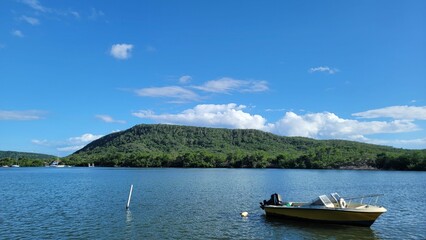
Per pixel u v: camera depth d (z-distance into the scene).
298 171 198.38
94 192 70.25
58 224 37.16
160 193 67.19
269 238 31.78
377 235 32.72
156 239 31.31
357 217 34.81
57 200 56.78
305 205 38.06
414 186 86.38
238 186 84.81
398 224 37.22
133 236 32.31
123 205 50.41
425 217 41.16
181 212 44.28
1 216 41.84
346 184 93.50
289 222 38.00
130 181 105.50
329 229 34.84
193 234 33.06
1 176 148.62
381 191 72.81
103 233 33.34
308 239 31.42
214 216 41.62
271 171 198.38
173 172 183.38
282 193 68.50
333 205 37.03
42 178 129.50
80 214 42.94
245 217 40.81
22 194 67.06
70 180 114.19
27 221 38.75
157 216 41.56
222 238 31.73
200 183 95.38
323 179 117.31
